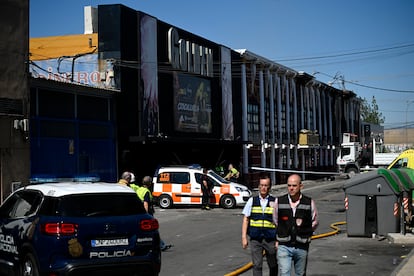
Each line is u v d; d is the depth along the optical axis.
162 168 26.92
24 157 21.66
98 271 8.68
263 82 48.50
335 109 70.62
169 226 19.61
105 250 8.82
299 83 57.75
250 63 45.56
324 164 65.19
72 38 29.95
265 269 11.41
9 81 21.23
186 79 34.62
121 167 28.16
